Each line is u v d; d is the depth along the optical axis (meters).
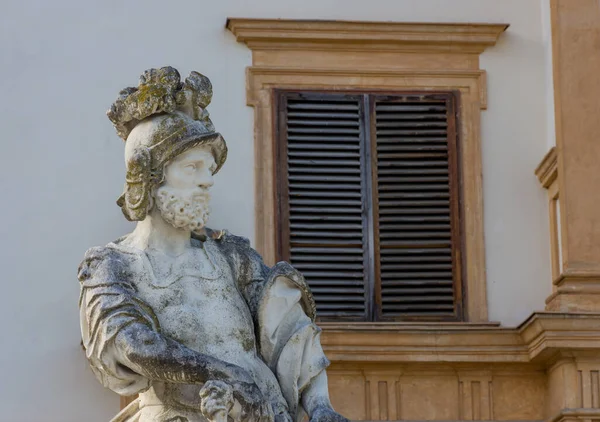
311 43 20.31
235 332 7.42
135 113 7.50
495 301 20.17
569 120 19.59
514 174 20.41
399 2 20.47
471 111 20.47
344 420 7.46
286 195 20.17
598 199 19.42
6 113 19.62
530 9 20.62
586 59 19.70
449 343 19.50
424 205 20.39
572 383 19.09
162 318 7.36
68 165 19.58
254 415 7.16
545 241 20.25
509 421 19.59
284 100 20.25
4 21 19.83
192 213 7.48
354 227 20.30
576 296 19.12
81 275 7.41
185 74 20.03
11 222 19.38
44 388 18.91
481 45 20.53
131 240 7.59
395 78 20.47
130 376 7.30
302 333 7.55
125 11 20.03
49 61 19.81
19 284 19.20
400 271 20.33
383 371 19.59
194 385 7.29
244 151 20.12
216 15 20.19
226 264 7.60
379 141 20.41
